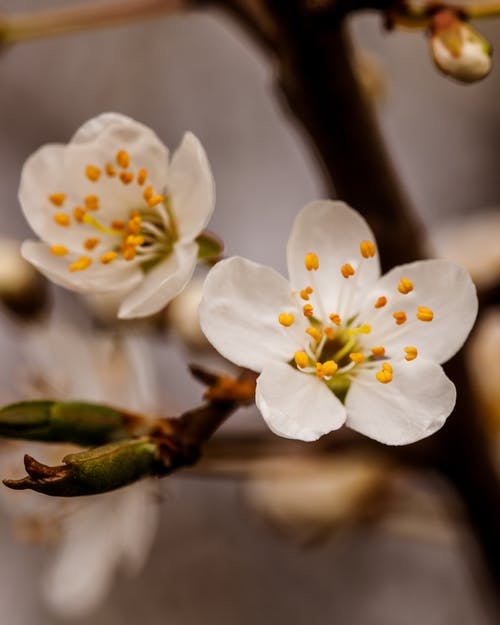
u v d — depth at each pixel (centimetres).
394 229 25
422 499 28
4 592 48
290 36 24
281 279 23
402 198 25
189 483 48
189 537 48
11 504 27
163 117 53
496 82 50
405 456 26
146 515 26
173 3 26
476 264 27
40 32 26
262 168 52
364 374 23
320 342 23
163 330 27
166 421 23
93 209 24
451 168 51
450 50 24
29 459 22
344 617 47
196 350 26
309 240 23
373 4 24
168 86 53
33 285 27
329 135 25
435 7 24
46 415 23
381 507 28
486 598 28
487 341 28
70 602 27
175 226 23
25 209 24
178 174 23
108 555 27
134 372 26
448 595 47
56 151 24
